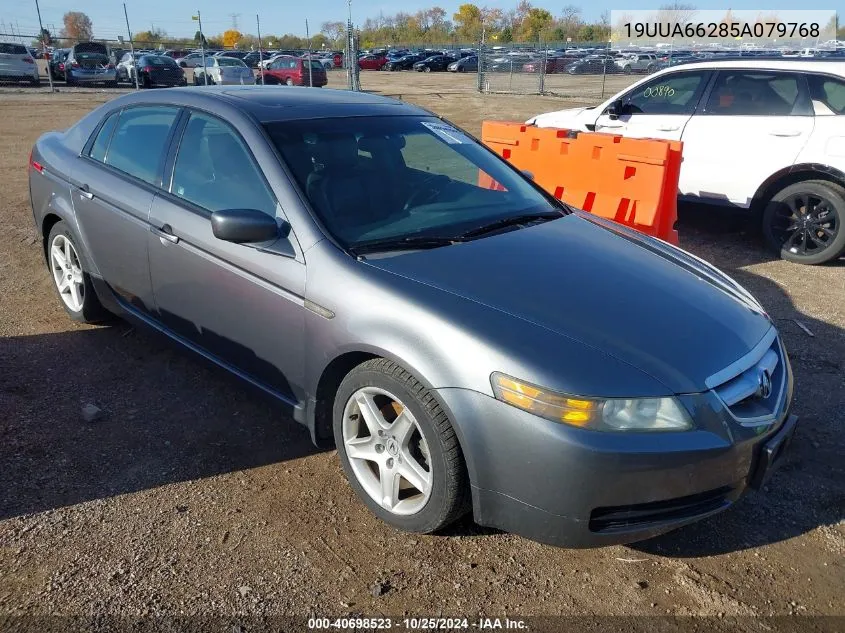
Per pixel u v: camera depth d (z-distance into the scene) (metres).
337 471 3.28
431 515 2.70
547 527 2.47
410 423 2.73
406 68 48.19
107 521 2.88
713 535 2.94
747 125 6.71
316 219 3.07
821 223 6.41
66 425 3.56
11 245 6.51
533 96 24.80
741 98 6.80
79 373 4.09
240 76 25.47
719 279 3.36
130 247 3.86
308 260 2.98
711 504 2.58
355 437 2.98
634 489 2.39
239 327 3.32
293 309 3.02
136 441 3.45
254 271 3.15
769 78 6.65
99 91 24.30
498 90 27.25
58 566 2.62
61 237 4.56
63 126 14.84
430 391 2.56
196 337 3.64
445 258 2.98
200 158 3.59
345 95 4.12
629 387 2.40
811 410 3.91
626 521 2.48
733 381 2.61
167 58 25.06
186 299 3.58
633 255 3.33
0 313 4.90
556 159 6.72
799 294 5.75
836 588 2.65
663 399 2.41
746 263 6.59
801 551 2.85
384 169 3.51
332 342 2.87
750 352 2.74
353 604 2.50
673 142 5.89
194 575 2.61
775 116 6.56
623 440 2.36
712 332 2.74
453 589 2.59
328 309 2.87
